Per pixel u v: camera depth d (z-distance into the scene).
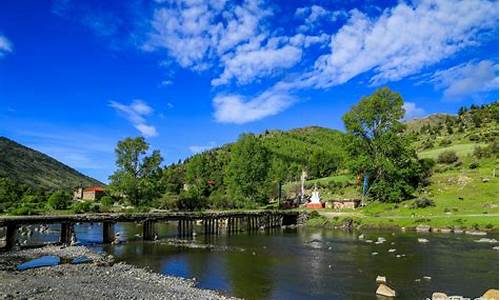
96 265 38.38
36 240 58.09
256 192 110.38
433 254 45.38
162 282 32.31
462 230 67.94
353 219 83.88
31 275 32.88
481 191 91.94
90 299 25.41
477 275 34.66
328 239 61.88
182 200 104.81
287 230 79.62
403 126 99.44
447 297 26.89
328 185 132.62
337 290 30.36
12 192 103.00
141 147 89.19
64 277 32.44
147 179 88.69
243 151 108.94
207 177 151.62
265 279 34.16
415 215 81.75
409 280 33.09
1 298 24.31
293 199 121.38
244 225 86.69
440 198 91.81
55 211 84.06
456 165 118.88
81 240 59.81
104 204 103.12
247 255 46.50
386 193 95.38
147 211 86.06
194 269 38.41
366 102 98.62
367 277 34.44
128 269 37.47
